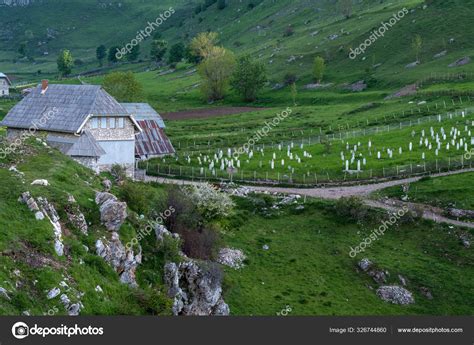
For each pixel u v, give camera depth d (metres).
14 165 62.28
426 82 179.62
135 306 49.53
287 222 87.94
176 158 116.44
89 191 60.28
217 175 104.38
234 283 68.88
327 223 87.44
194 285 58.12
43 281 44.50
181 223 71.06
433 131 125.75
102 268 50.78
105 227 55.69
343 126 146.50
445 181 97.19
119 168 93.25
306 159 115.62
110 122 97.62
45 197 53.66
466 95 155.25
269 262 77.06
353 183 101.69
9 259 44.47
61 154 69.62
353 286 74.44
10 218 48.75
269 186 101.44
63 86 101.31
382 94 181.88
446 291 74.31
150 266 56.88
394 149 117.50
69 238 51.12
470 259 79.44
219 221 80.38
